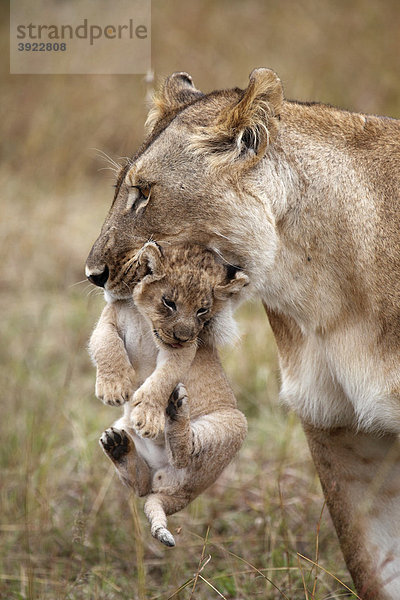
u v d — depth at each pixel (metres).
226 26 20.28
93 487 9.66
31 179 17.56
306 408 7.43
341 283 7.02
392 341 6.84
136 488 6.57
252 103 6.85
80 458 10.26
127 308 6.88
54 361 12.65
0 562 8.63
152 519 6.15
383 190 7.02
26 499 8.91
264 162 6.98
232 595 8.30
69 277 14.80
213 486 10.05
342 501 7.57
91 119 18.62
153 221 6.88
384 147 7.20
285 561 8.50
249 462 10.46
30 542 8.99
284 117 7.20
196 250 6.62
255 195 6.87
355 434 7.39
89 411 11.31
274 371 11.71
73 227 16.11
